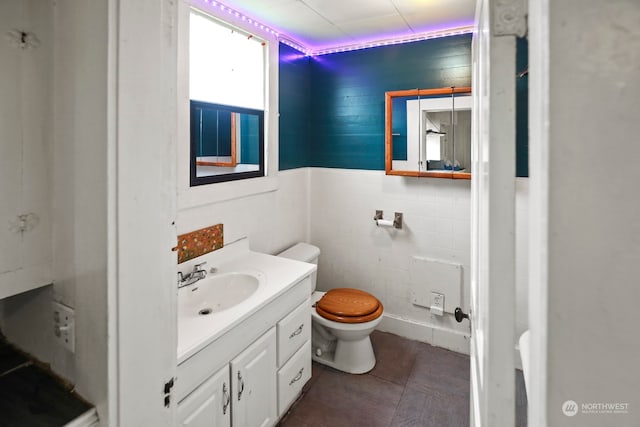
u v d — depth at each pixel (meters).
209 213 1.92
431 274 2.48
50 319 0.95
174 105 0.93
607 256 0.28
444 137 2.31
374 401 2.01
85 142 0.82
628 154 0.27
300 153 2.74
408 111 2.41
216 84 1.91
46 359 0.98
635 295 0.27
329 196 2.81
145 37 0.84
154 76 0.87
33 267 0.90
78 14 0.81
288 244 2.66
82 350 0.87
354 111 2.65
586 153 0.28
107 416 0.83
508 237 0.51
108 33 0.76
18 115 0.85
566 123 0.28
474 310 0.93
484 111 0.60
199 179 1.83
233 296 1.82
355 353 2.24
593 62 0.27
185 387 1.23
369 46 2.55
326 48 2.68
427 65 2.37
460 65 2.27
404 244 2.57
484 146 0.60
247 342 1.52
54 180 0.90
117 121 0.79
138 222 0.85
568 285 0.29
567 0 0.28
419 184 2.48
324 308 2.23
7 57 0.83
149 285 0.89
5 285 0.85
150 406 0.91
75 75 0.83
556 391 0.30
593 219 0.28
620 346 0.28
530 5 0.36
